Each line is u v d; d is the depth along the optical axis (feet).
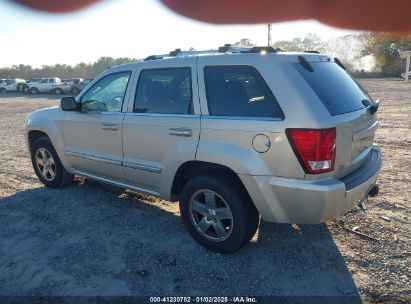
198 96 11.68
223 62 11.33
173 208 15.56
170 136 12.15
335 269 10.97
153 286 10.32
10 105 77.66
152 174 13.07
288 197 10.11
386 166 21.29
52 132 16.69
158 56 14.44
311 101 9.90
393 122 38.70
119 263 11.42
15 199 16.76
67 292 10.10
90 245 12.51
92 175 15.88
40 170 18.26
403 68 189.06
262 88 10.49
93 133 14.90
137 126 13.12
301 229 13.37
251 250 12.05
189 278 10.65
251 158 10.44
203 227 11.98
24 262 11.54
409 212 14.65
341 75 12.19
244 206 11.08
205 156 11.21
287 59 10.61
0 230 13.73
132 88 13.61
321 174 9.88
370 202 15.67
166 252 12.00
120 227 13.80
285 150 9.95
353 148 10.88
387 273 10.71
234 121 10.73
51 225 14.05
